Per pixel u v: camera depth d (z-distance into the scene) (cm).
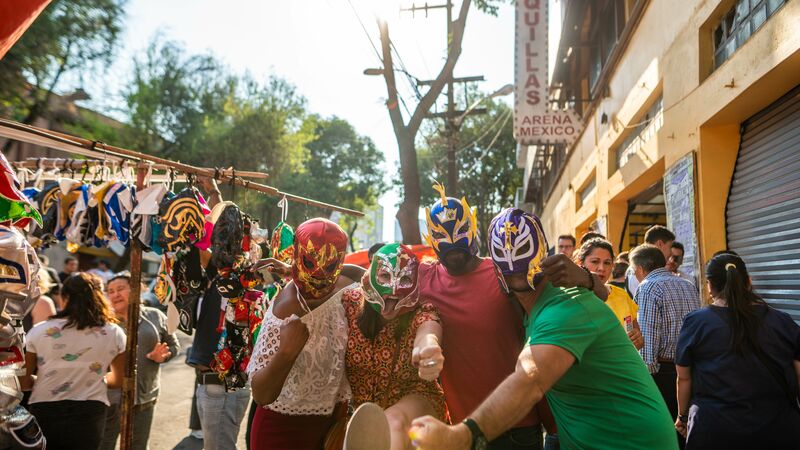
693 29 630
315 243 253
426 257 346
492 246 230
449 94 1548
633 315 445
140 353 484
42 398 402
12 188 271
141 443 480
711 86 573
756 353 314
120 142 2058
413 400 251
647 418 207
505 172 3444
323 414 270
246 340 385
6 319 266
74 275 432
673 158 692
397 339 257
